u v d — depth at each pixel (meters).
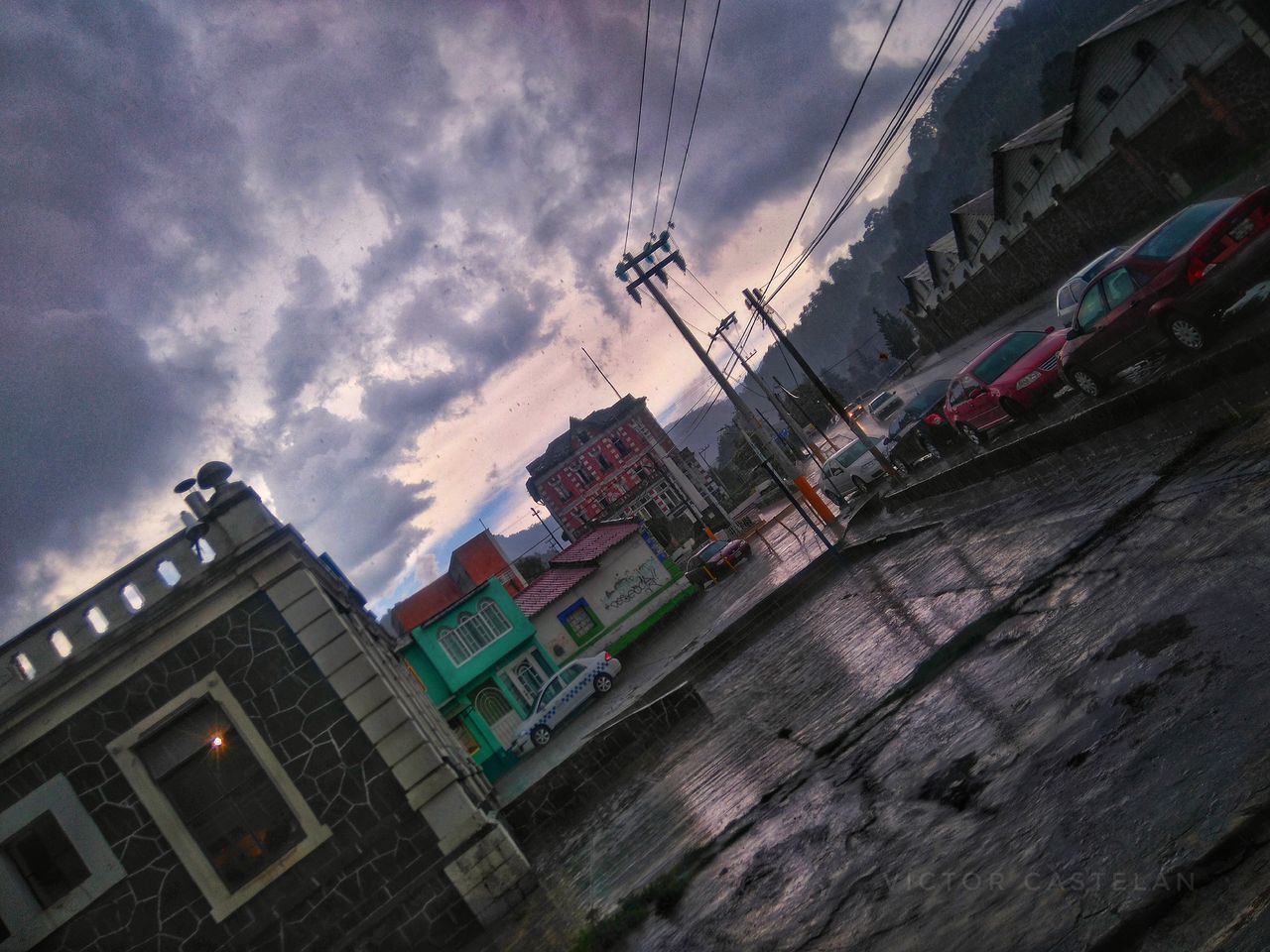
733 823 8.03
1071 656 6.00
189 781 10.74
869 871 5.23
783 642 17.75
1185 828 3.50
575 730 27.47
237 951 10.32
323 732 10.97
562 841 13.80
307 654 11.12
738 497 83.25
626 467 81.38
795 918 5.30
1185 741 4.07
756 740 11.16
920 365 71.94
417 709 14.98
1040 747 5.11
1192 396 8.57
